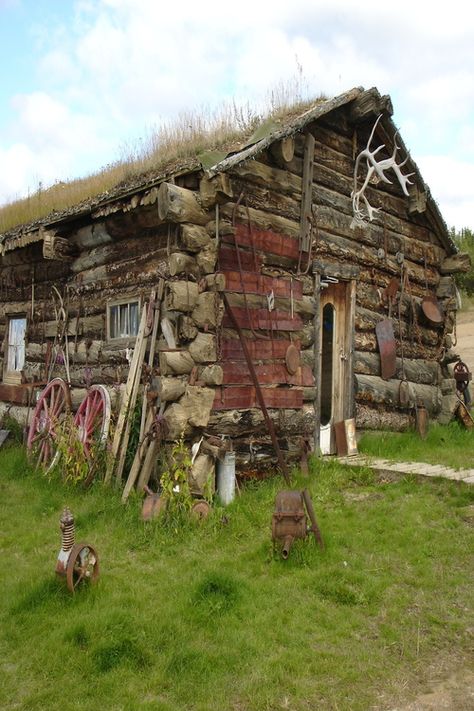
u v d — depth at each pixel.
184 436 6.63
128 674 3.62
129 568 5.07
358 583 4.81
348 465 7.85
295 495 5.29
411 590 4.76
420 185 10.23
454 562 5.22
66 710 3.34
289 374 7.98
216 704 3.38
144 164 9.66
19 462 8.51
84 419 7.76
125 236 8.05
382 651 3.94
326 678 3.65
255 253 7.48
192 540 5.62
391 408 9.94
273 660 3.77
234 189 7.25
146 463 6.59
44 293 9.82
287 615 4.31
